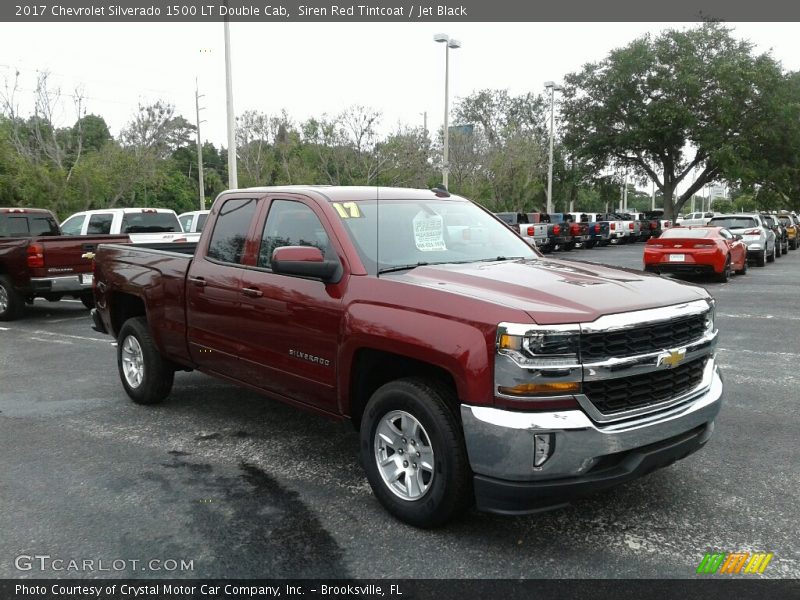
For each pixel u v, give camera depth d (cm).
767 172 4081
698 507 415
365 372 416
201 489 448
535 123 5528
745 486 445
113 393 692
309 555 361
